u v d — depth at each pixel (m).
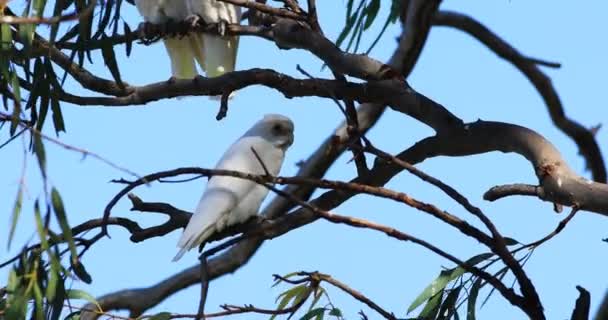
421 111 10.09
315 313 9.62
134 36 10.50
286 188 12.27
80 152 7.11
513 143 9.54
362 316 8.74
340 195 9.90
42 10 8.91
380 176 10.00
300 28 10.46
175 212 9.98
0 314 9.09
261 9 10.16
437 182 8.44
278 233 10.01
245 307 8.73
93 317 10.70
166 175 8.31
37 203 7.97
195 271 12.03
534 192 9.23
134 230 9.91
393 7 10.05
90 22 10.00
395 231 8.33
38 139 7.80
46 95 9.71
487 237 8.57
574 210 9.02
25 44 8.86
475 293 9.64
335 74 10.41
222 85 10.58
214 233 10.20
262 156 10.61
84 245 9.13
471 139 9.80
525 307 8.90
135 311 11.92
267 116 11.10
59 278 9.09
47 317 9.34
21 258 9.05
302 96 10.55
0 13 7.91
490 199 9.36
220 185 10.07
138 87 10.84
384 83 10.23
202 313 8.30
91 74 10.69
